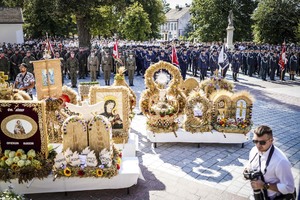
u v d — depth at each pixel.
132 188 5.83
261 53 20.09
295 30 39.53
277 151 3.57
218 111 8.10
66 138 5.69
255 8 45.69
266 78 19.67
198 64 18.42
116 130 7.29
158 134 7.88
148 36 42.56
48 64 7.14
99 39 48.28
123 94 7.27
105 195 5.59
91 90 7.29
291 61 19.09
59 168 5.49
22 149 5.61
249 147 7.99
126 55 18.78
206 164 6.93
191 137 7.94
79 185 5.57
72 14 27.92
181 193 5.66
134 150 7.26
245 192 5.72
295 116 10.95
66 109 7.79
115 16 31.34
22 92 7.41
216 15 44.28
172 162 7.03
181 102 8.28
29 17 40.19
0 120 5.50
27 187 5.50
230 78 19.31
